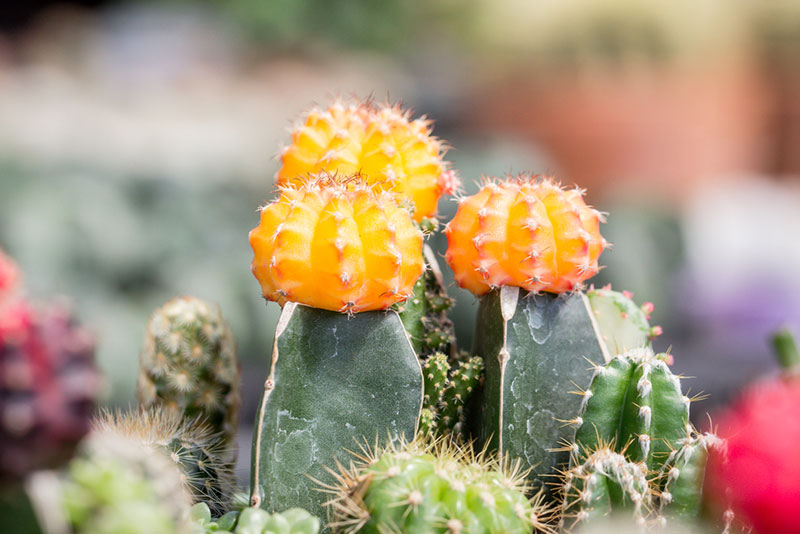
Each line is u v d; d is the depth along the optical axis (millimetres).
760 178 1034
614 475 375
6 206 1013
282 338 385
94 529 324
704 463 378
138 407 438
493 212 397
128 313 1009
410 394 390
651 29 735
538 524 375
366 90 1042
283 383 385
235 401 438
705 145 789
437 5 1002
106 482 329
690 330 1011
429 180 415
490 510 365
